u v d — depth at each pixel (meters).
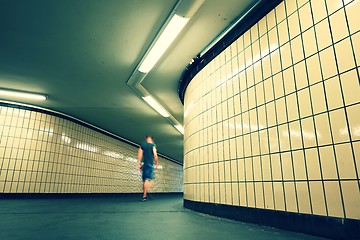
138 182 11.49
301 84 2.09
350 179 1.65
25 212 3.25
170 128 8.85
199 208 3.41
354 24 1.75
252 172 2.50
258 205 2.37
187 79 4.54
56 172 6.84
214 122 3.31
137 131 9.44
